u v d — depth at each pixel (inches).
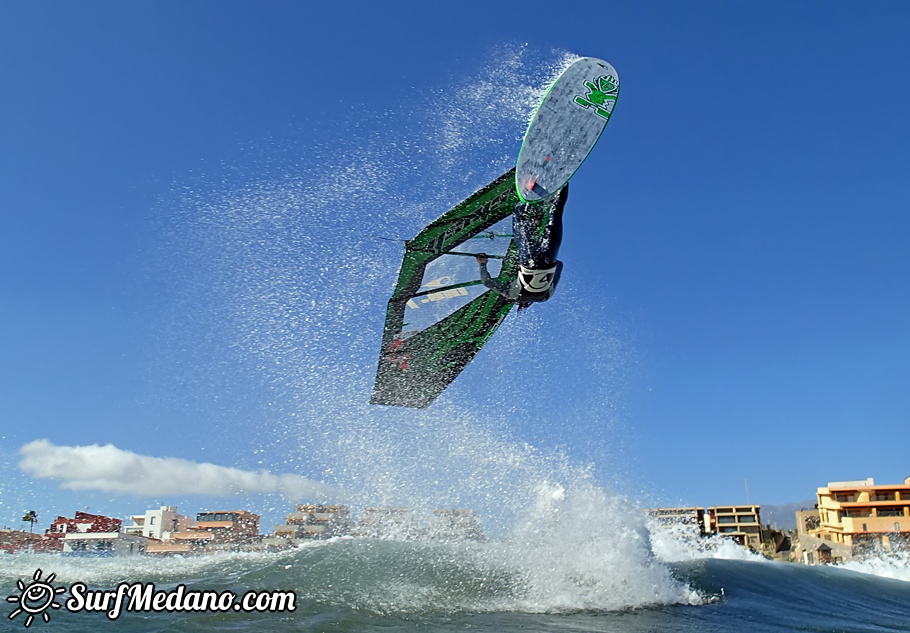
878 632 359.9
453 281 438.9
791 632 344.8
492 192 388.2
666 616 368.8
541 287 375.2
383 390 511.5
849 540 2282.2
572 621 344.8
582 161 350.6
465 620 334.6
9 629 293.4
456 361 499.2
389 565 442.9
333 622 315.6
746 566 565.0
